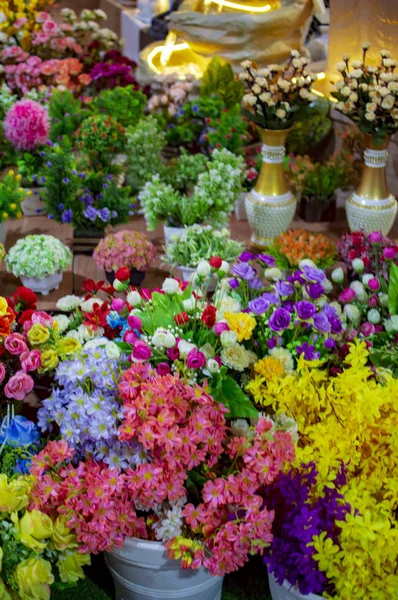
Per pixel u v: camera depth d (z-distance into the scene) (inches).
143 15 238.1
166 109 171.9
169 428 74.9
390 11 135.1
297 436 82.8
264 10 187.0
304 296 94.8
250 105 121.0
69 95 157.6
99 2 273.7
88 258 133.0
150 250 120.0
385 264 108.7
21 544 78.6
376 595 73.3
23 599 77.9
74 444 81.6
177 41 193.5
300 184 145.3
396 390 83.4
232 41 180.4
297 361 89.0
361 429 81.9
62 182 134.1
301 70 120.2
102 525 75.8
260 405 89.8
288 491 76.5
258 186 128.1
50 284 119.9
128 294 87.1
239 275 93.5
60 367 82.8
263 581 89.4
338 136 162.2
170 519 77.7
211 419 77.7
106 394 81.0
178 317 83.8
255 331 93.7
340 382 83.4
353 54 146.3
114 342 86.7
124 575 83.1
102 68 174.1
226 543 75.5
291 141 163.5
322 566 73.1
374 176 126.1
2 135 154.9
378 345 98.7
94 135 138.1
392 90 115.0
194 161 139.9
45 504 79.6
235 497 75.9
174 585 81.4
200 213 126.6
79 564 81.2
